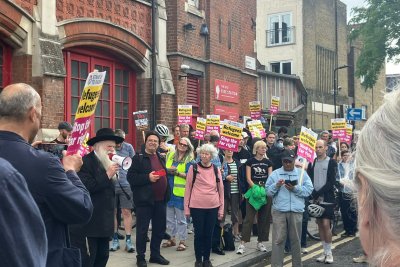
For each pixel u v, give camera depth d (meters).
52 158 2.87
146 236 7.10
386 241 0.98
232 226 9.03
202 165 7.14
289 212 6.89
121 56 11.72
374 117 1.02
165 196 7.33
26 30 9.16
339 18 30.59
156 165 7.22
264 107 21.97
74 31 10.13
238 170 8.95
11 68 9.23
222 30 14.87
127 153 9.00
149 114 12.40
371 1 22.34
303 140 7.21
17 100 2.82
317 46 28.53
